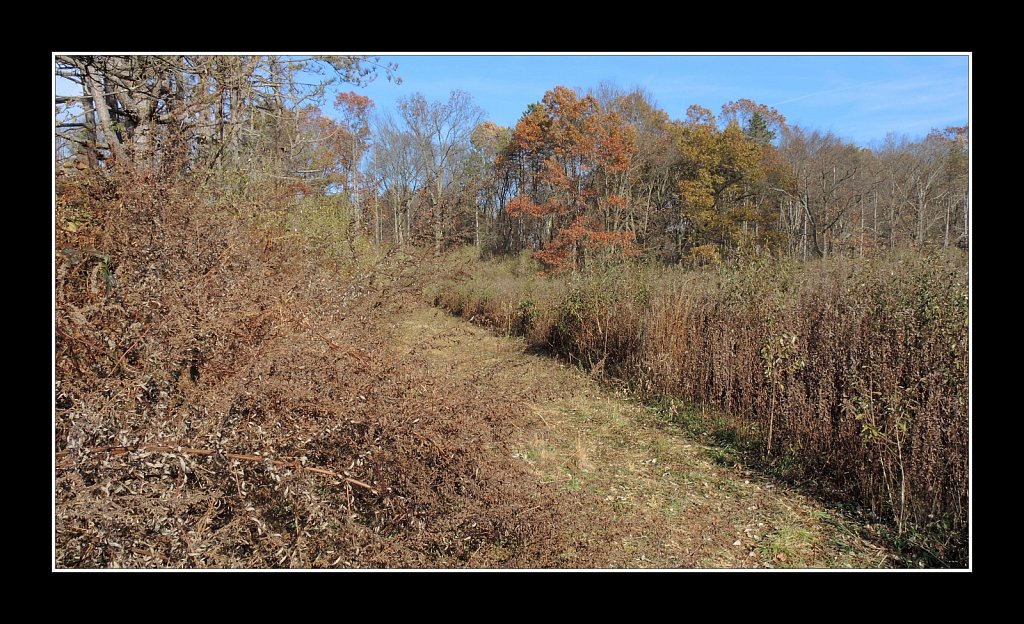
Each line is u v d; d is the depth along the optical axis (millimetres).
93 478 2062
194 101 3791
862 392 4309
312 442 2621
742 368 5996
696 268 9102
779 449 5188
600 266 9609
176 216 2807
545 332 10062
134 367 2420
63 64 4328
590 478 4812
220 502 2379
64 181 2768
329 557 2531
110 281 2596
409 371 3055
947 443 3891
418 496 2803
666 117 30984
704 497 4574
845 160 28750
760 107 34062
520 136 27781
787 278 6328
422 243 4137
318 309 3016
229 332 2602
